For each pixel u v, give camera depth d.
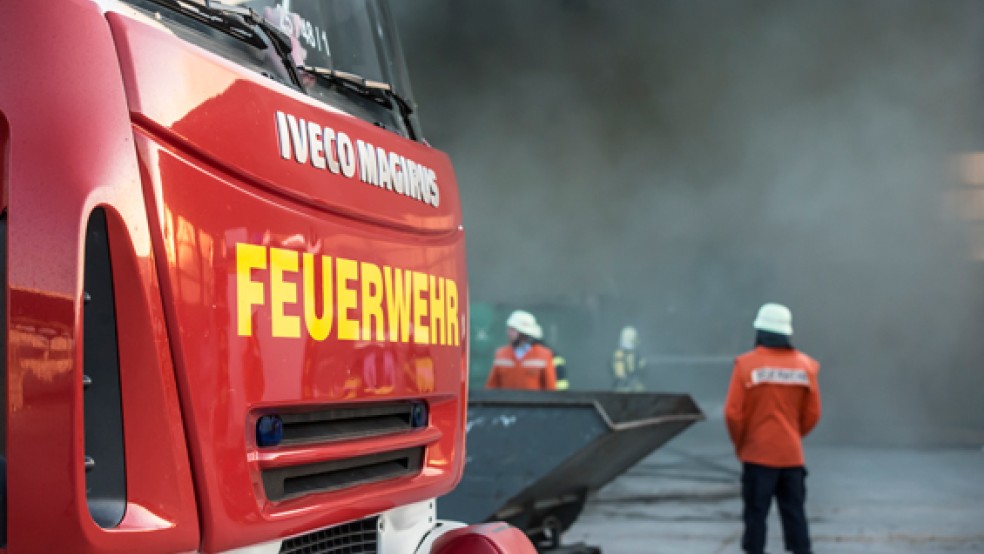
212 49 2.11
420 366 2.61
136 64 1.79
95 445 1.73
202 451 1.85
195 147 1.88
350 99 2.65
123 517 1.73
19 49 1.66
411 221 2.61
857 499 10.87
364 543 2.63
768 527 9.38
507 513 5.74
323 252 2.21
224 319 1.91
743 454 7.30
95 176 1.68
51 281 1.62
